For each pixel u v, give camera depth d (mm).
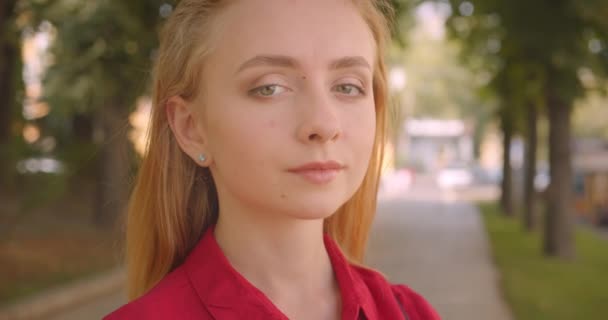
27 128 13195
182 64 1028
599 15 8281
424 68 43094
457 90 43625
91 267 9344
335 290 1075
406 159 50000
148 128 1174
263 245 1011
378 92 1224
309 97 916
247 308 942
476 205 25672
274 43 917
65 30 8750
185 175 1175
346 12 976
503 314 7441
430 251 12789
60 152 8992
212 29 969
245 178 932
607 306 7387
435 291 8930
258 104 918
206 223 1200
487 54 11820
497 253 12367
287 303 1013
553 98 10914
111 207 11984
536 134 16781
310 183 908
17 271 8484
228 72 939
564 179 11812
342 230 1344
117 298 8273
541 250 12570
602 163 22344
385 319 1126
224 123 940
